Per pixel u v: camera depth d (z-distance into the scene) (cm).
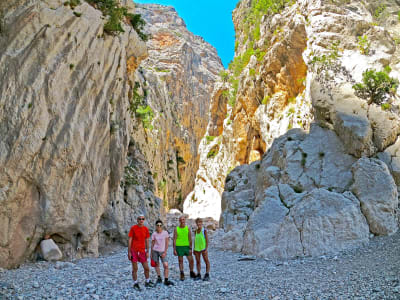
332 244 1116
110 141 1633
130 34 1803
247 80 3019
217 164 4116
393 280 653
